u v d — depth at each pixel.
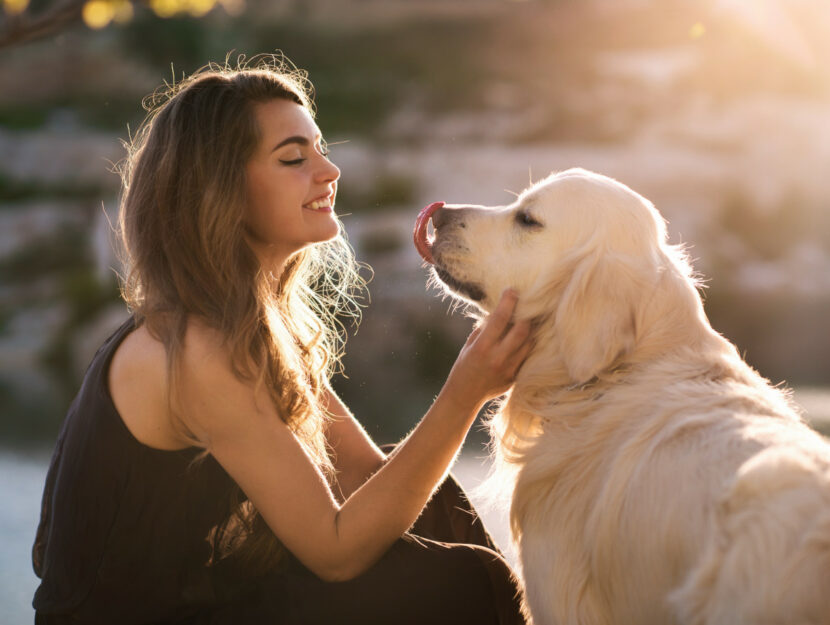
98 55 19.11
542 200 2.46
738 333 11.38
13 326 11.64
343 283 2.97
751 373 2.21
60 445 2.27
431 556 2.22
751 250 13.02
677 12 18.67
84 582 2.09
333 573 2.13
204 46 19.42
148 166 2.25
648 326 2.22
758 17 16.50
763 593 1.57
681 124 14.95
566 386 2.32
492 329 2.28
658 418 2.03
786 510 1.61
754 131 14.31
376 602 2.13
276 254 2.42
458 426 2.23
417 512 2.18
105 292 11.89
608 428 2.15
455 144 15.38
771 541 1.59
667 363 2.18
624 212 2.33
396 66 18.83
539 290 2.38
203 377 2.05
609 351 2.19
